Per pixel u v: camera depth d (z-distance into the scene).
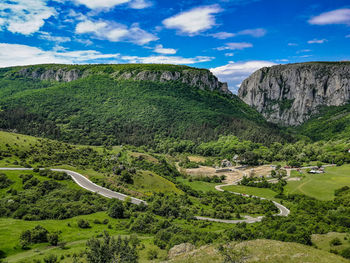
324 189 157.88
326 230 87.19
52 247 71.44
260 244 63.06
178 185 163.62
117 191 129.75
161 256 67.81
